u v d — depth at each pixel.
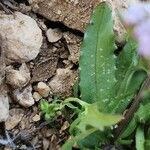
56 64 0.27
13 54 0.25
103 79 0.24
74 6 0.27
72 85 0.26
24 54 0.25
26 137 0.25
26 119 0.25
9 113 0.25
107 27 0.24
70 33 0.27
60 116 0.26
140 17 0.19
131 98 0.24
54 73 0.26
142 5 0.19
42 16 0.27
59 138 0.26
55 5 0.27
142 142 0.23
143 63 0.22
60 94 0.26
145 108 0.24
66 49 0.27
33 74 0.26
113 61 0.24
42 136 0.25
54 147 0.25
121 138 0.24
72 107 0.24
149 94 0.24
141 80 0.25
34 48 0.26
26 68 0.26
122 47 0.27
